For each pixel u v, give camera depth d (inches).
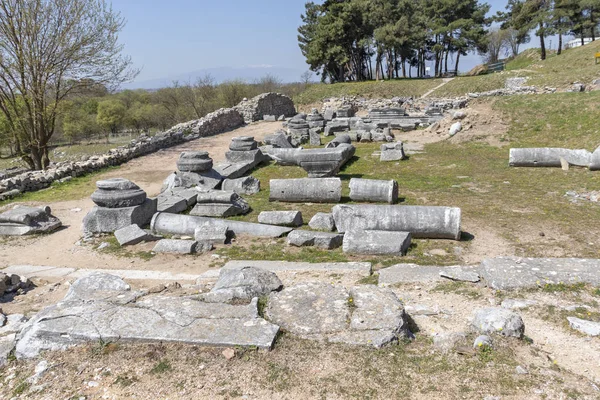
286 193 411.8
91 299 192.1
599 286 194.5
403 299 200.2
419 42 1918.1
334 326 163.8
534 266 212.7
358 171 550.6
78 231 367.9
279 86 2031.3
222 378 141.7
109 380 143.4
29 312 210.5
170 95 1610.5
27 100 703.7
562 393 127.9
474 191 433.7
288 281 232.5
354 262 258.8
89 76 753.6
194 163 477.7
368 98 1572.3
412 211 303.6
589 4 1489.9
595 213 344.8
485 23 1927.9
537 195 408.2
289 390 135.5
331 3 1882.4
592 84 984.3
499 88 1317.7
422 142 755.4
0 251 327.0
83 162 629.9
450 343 153.6
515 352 149.0
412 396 131.0
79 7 698.8
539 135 665.0
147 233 328.5
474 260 263.4
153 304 182.1
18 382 146.5
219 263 280.2
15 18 651.5
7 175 673.0
